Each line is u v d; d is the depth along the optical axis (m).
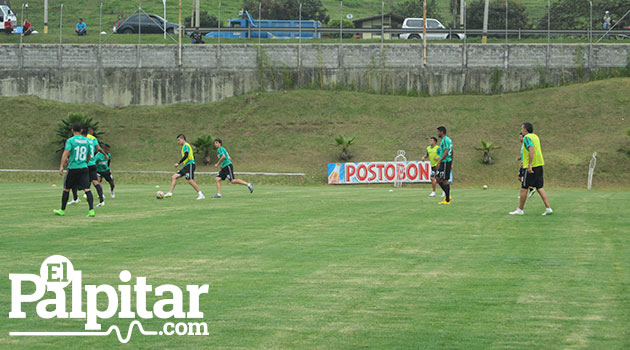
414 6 85.12
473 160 41.91
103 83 51.19
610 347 5.85
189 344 6.02
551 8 68.25
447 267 9.41
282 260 9.95
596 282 8.41
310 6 81.31
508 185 39.00
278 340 6.09
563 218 15.56
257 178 40.47
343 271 9.12
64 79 51.25
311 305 7.29
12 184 34.44
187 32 57.44
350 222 14.80
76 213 16.78
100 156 21.88
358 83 51.19
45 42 54.66
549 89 48.88
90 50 51.34
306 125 47.06
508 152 42.59
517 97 48.56
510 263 9.71
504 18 69.50
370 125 46.69
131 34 56.59
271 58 51.41
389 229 13.55
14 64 51.44
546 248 11.05
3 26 57.34
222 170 22.83
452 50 50.66
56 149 45.28
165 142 46.31
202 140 43.12
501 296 7.69
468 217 15.86
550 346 5.88
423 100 49.25
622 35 52.75
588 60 49.88
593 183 38.25
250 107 49.12
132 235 12.57
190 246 11.23
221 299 7.55
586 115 44.94
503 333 6.27
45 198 21.88
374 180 40.16
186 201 20.88
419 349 5.82
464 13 56.38
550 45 50.09
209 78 51.00
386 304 7.33
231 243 11.58
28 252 10.53
